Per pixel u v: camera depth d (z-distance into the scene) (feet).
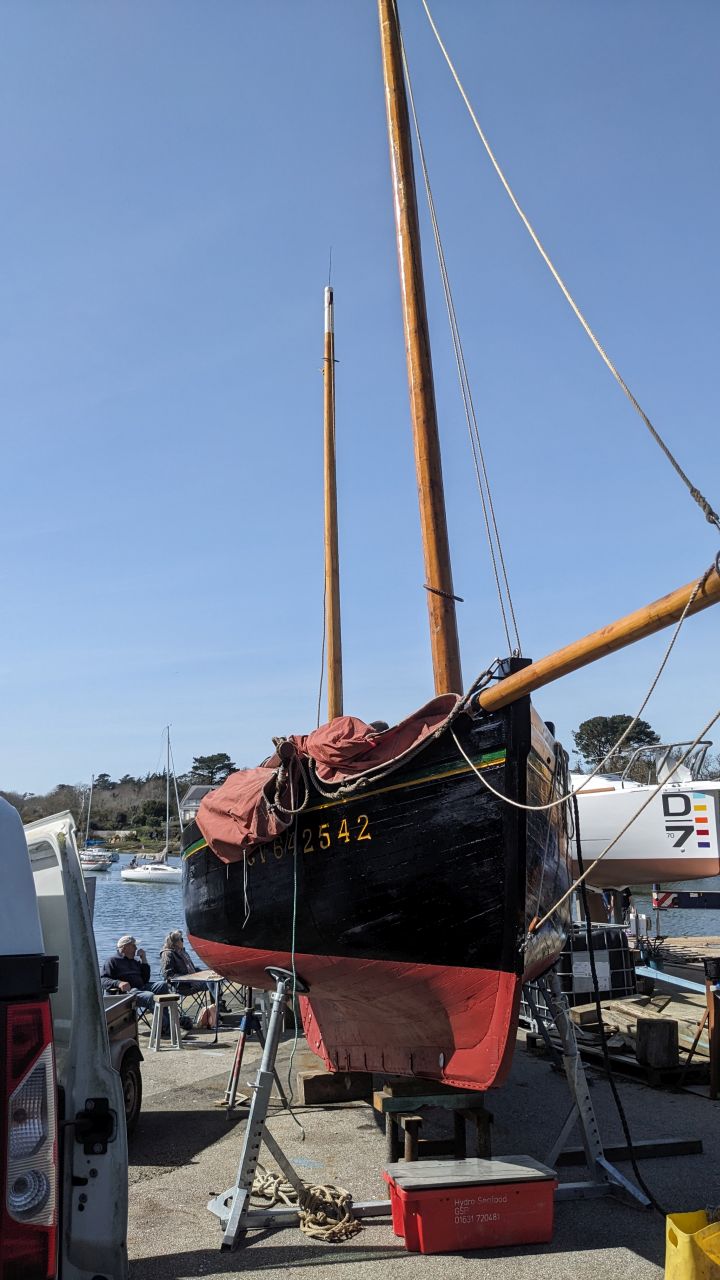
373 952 19.62
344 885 19.98
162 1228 17.49
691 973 46.44
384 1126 24.17
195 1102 26.96
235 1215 16.88
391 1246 16.38
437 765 18.38
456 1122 20.18
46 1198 8.74
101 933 120.78
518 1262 15.61
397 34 29.86
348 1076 26.89
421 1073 20.31
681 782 51.80
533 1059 32.37
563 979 36.19
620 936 37.32
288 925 21.80
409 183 29.53
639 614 12.88
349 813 19.88
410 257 29.01
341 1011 22.27
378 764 19.25
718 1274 12.89
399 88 29.76
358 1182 19.89
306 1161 21.31
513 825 17.39
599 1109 25.31
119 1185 11.67
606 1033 32.30
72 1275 11.31
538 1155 21.81
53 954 12.59
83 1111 11.68
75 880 12.47
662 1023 27.73
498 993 17.81
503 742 17.35
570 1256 15.85
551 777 20.71
